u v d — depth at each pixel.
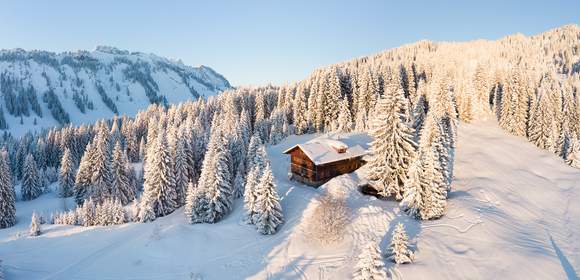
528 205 42.09
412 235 32.69
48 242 43.59
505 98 82.12
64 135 110.81
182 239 36.81
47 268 34.72
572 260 28.48
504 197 43.16
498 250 29.08
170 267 32.53
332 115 90.50
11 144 127.56
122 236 43.06
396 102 42.16
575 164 61.25
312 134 89.25
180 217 47.25
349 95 101.38
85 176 74.81
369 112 82.75
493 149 66.75
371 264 24.94
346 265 29.72
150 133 97.44
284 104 110.00
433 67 123.00
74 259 36.78
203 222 42.94
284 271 30.00
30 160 81.31
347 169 52.72
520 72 80.12
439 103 66.69
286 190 46.94
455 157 60.78
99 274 32.44
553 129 70.88
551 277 25.45
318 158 49.41
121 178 67.12
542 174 57.62
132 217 54.00
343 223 35.84
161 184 51.78
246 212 40.31
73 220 55.19
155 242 36.91
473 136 74.94
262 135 90.62
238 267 31.42
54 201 78.56
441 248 30.03
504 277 25.39
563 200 45.78
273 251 33.34
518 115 78.25
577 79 162.25
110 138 102.56
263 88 152.25
